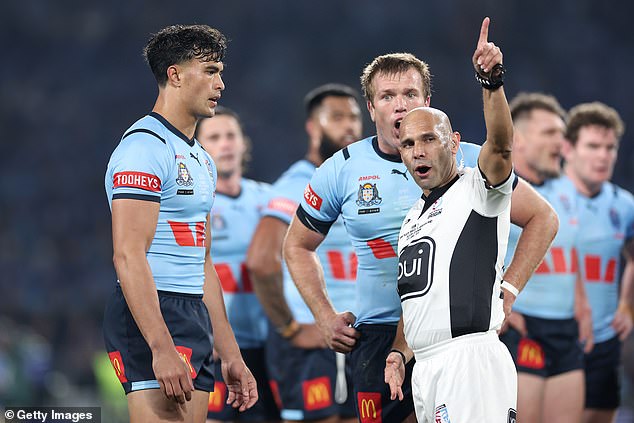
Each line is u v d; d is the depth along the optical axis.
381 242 18.08
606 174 28.17
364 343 18.42
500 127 14.66
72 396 46.62
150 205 16.08
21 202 87.44
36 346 52.41
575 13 99.12
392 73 17.75
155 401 16.17
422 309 15.59
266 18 100.94
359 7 100.50
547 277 25.55
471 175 15.60
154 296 15.78
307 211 18.81
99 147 94.00
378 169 18.03
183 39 16.86
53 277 78.50
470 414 15.12
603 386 28.22
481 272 15.39
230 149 26.66
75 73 98.81
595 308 28.16
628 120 92.00
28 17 100.62
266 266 24.38
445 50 97.62
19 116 95.06
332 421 24.48
